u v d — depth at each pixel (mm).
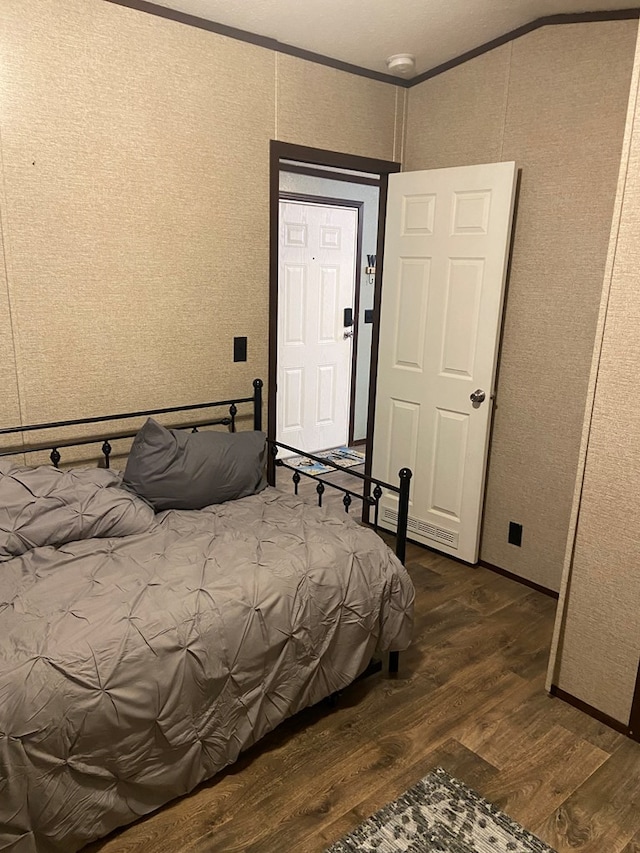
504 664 2500
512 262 3004
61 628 1641
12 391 2391
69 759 1543
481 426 3133
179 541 2154
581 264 2748
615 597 2092
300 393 4930
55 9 2244
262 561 2025
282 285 4598
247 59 2754
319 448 5184
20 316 2359
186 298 2787
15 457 2434
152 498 2406
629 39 2498
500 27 2801
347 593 2090
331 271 4883
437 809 1804
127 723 1616
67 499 2160
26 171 2281
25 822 1498
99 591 1816
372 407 3711
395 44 2908
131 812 1697
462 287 3107
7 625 1650
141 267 2625
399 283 3391
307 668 2004
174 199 2664
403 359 3445
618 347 1978
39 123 2279
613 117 2576
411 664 2482
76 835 1591
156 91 2527
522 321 2996
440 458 3354
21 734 1463
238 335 2998
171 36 2525
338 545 2180
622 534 2049
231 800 1823
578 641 2215
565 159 2746
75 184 2396
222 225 2834
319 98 3023
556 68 2721
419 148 3371
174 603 1786
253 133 2840
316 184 4617
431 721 2168
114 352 2619
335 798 1836
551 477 2975
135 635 1665
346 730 2115
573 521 2174
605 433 2049
